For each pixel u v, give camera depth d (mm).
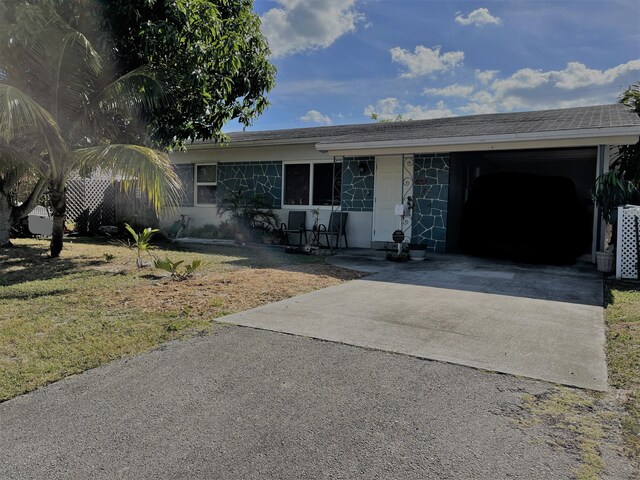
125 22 7188
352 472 1967
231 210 12867
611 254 7266
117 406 2588
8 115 5836
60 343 3623
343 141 9703
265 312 4637
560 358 3324
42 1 6402
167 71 7668
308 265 7934
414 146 8812
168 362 3258
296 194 12227
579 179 12945
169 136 8727
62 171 7738
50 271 6883
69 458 2078
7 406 2594
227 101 9008
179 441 2221
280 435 2273
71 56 7035
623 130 6984
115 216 13328
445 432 2293
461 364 3207
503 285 6191
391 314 4594
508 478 1914
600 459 2045
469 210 9352
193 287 5789
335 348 3549
